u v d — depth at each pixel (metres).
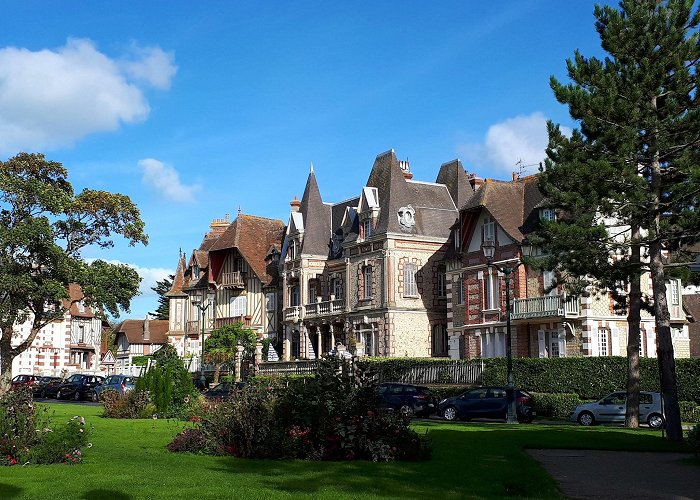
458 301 44.34
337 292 51.72
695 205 22.48
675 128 22.84
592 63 24.62
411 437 15.89
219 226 68.44
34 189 37.12
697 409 29.06
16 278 36.47
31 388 16.41
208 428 16.91
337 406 16.03
